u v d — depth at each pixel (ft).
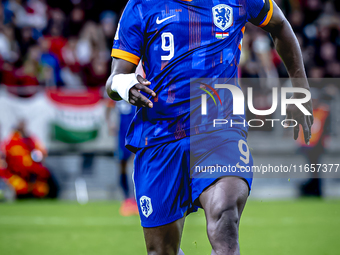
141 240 65.87
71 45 140.97
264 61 142.00
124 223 79.10
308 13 168.35
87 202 104.27
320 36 155.43
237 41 32.91
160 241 32.68
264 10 33.99
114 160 112.06
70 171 111.04
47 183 105.09
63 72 132.98
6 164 102.68
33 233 70.79
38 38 144.87
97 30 150.41
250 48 142.61
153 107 32.35
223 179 30.19
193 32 31.81
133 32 32.63
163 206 31.96
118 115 89.97
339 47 154.71
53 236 68.49
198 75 31.86
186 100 31.94
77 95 110.42
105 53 149.69
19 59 135.54
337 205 97.50
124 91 31.19
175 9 31.94
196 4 31.94
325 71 148.05
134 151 33.99
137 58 33.09
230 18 32.24
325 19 165.99
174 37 31.78
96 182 111.55
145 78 33.37
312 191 110.01
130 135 33.86
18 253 57.16
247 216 85.10
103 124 111.86
